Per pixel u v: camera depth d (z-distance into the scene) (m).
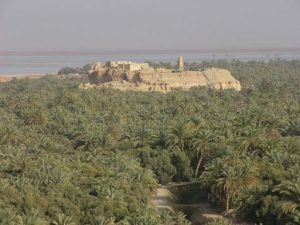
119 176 83.75
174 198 93.00
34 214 63.78
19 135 115.50
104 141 109.00
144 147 105.56
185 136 105.81
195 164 104.00
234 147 97.00
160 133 110.56
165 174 100.62
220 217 81.44
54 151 104.06
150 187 88.56
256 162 86.75
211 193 86.12
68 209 70.25
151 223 64.06
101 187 76.06
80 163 89.00
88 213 69.81
